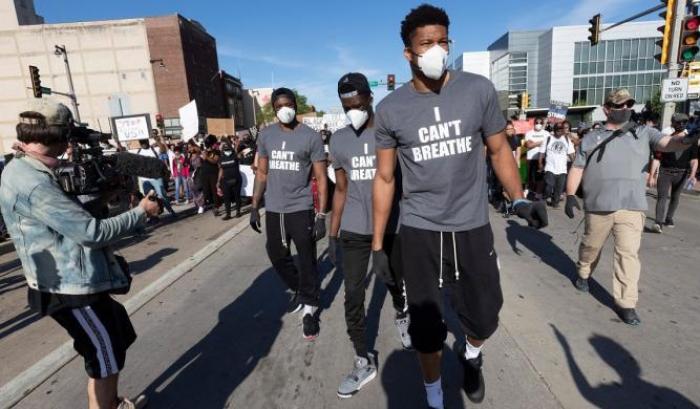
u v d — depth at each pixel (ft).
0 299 14.83
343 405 7.83
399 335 10.41
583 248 12.33
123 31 127.44
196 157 36.24
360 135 8.39
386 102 6.29
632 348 9.35
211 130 58.70
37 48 126.31
